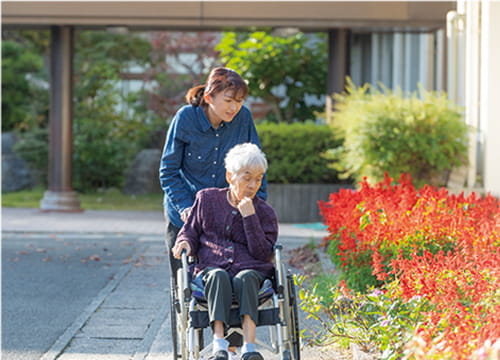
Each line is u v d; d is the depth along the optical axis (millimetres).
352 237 6957
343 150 14148
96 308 7785
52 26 15875
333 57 15672
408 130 13258
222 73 5004
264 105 21125
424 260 5336
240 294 4414
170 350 6164
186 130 5203
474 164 13266
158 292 8594
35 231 13211
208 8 15227
